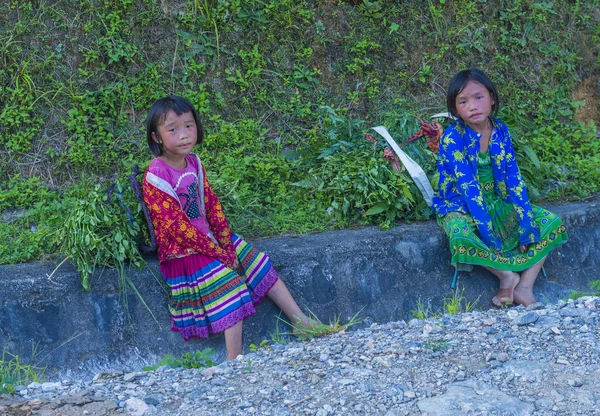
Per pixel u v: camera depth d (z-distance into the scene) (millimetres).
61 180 5973
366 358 4156
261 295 4934
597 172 6598
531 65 7270
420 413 3521
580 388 3707
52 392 4059
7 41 6023
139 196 4910
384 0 7016
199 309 4777
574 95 7465
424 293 5414
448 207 5480
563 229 5484
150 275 4887
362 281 5285
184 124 4703
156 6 6410
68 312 4715
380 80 6867
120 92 6156
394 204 5688
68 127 6020
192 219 4855
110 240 4789
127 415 3637
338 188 5742
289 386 3865
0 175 5883
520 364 3965
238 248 4980
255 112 6473
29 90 6012
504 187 5496
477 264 5340
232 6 6508
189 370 4281
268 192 6059
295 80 6609
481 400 3605
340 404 3623
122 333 4773
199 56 6449
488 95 5305
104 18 6258
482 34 7199
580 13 7648
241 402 3695
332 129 6277
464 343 4309
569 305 4891
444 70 7039
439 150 5516
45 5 6191
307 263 5176
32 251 5098
